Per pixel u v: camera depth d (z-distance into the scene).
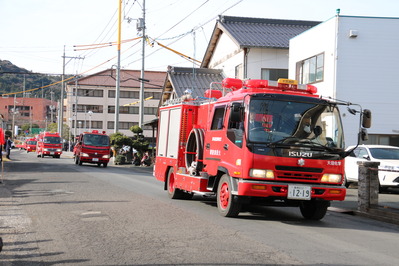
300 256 6.38
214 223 9.05
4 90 170.12
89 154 31.84
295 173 9.11
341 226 9.49
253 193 8.94
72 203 11.75
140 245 6.97
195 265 5.81
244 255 6.37
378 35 22.06
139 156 35.56
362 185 11.55
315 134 9.34
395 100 22.14
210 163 10.84
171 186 13.45
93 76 93.88
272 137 9.10
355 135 21.91
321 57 23.22
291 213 11.49
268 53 31.80
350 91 21.98
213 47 38.81
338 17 21.91
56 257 6.25
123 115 92.94
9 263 5.93
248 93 9.42
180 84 36.19
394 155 17.62
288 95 9.40
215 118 10.99
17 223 8.88
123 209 10.77
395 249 7.16
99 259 6.12
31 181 18.17
